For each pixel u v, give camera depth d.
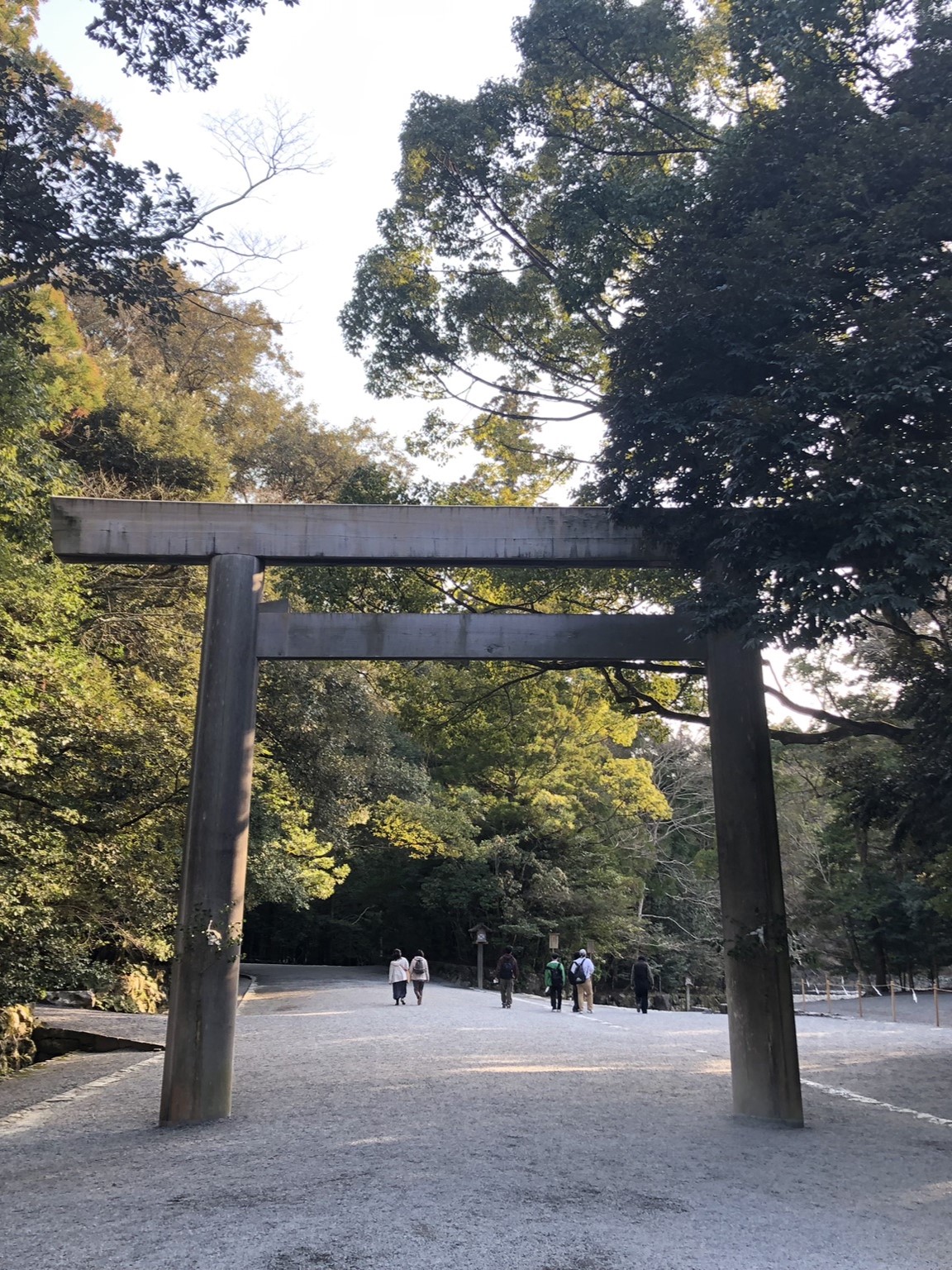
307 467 37.66
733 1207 5.77
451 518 9.43
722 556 7.77
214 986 8.40
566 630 9.38
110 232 8.10
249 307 35.19
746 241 7.38
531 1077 10.51
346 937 44.47
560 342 14.81
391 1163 6.60
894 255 7.03
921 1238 5.29
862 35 8.16
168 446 23.56
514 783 35.66
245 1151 7.07
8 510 11.17
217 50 7.64
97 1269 4.57
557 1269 4.55
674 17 11.97
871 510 6.40
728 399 7.20
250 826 23.69
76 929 13.62
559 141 13.52
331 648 9.27
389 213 14.74
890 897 31.25
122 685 14.80
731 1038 8.69
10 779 10.99
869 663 12.57
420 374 15.47
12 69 7.47
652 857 38.97
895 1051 13.99
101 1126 8.37
